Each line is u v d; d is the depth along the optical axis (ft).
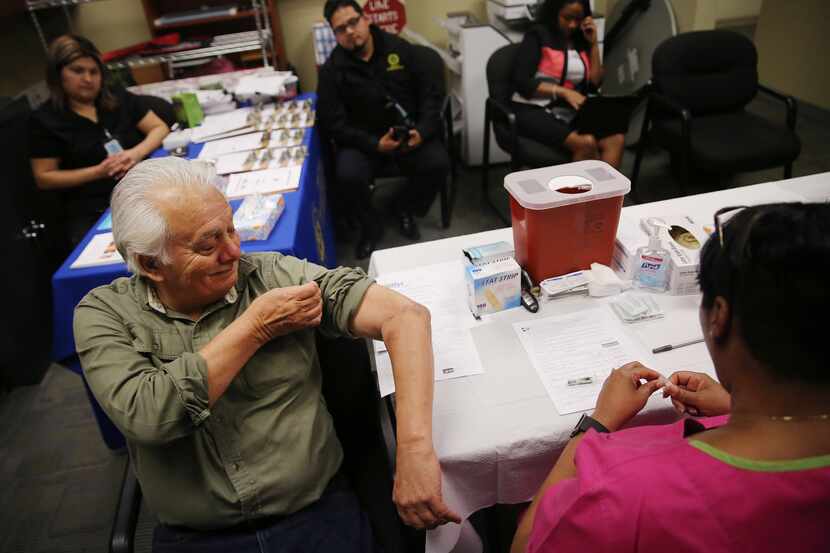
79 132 7.54
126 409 2.86
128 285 3.42
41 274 7.70
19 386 7.27
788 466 1.62
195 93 8.87
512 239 4.66
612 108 7.88
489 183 11.00
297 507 3.44
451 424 3.07
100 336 3.12
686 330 3.53
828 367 1.55
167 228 2.93
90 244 5.63
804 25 11.64
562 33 9.01
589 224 3.78
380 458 3.92
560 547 2.02
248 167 6.88
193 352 3.29
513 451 2.97
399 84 9.12
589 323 3.66
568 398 3.14
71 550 5.21
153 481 3.28
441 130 9.22
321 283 3.54
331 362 3.77
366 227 9.11
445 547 3.11
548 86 8.94
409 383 3.11
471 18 11.16
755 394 1.73
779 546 1.65
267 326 3.05
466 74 10.44
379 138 9.21
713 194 5.02
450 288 4.11
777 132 8.07
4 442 6.48
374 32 8.86
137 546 5.09
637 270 3.88
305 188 6.42
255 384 3.28
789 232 1.56
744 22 12.61
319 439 3.51
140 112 8.11
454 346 3.58
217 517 3.32
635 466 1.87
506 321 3.75
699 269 1.93
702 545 1.70
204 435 3.22
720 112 8.88
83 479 5.91
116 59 10.28
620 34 11.74
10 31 9.65
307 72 12.41
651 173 10.68
